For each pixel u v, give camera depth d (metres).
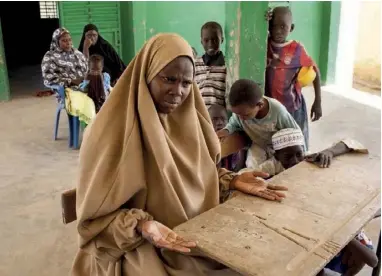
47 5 9.33
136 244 1.43
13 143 4.77
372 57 6.89
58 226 3.14
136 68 1.43
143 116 1.40
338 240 1.37
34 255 2.80
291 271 1.22
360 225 1.47
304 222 1.46
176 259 1.48
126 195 1.40
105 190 1.38
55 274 2.63
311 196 1.64
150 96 1.41
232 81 3.18
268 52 3.20
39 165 4.21
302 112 3.33
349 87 6.97
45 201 3.51
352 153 2.02
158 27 6.88
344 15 7.00
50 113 5.84
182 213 1.49
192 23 7.12
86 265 1.70
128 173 1.39
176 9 6.92
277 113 2.14
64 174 4.01
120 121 1.42
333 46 7.02
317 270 1.24
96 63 4.52
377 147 4.54
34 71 8.16
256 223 1.45
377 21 6.73
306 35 6.97
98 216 1.41
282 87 3.19
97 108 4.54
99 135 1.41
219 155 1.69
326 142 4.70
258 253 1.29
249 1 2.98
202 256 1.49
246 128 2.25
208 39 3.28
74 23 6.66
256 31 3.02
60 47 5.10
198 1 7.05
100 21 6.82
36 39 9.33
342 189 1.70
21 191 3.67
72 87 4.70
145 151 1.44
